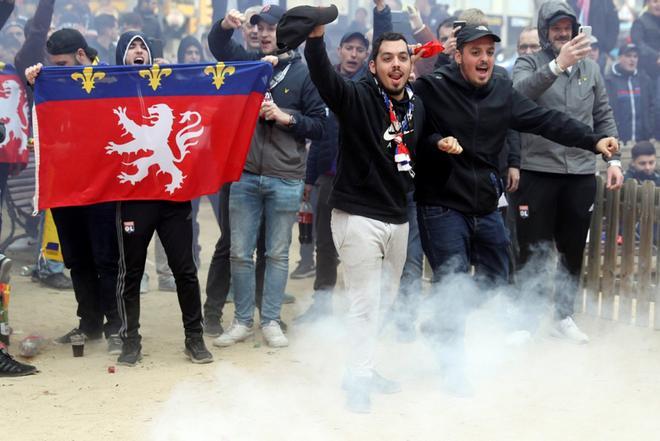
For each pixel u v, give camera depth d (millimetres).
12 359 8141
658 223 9820
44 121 8383
